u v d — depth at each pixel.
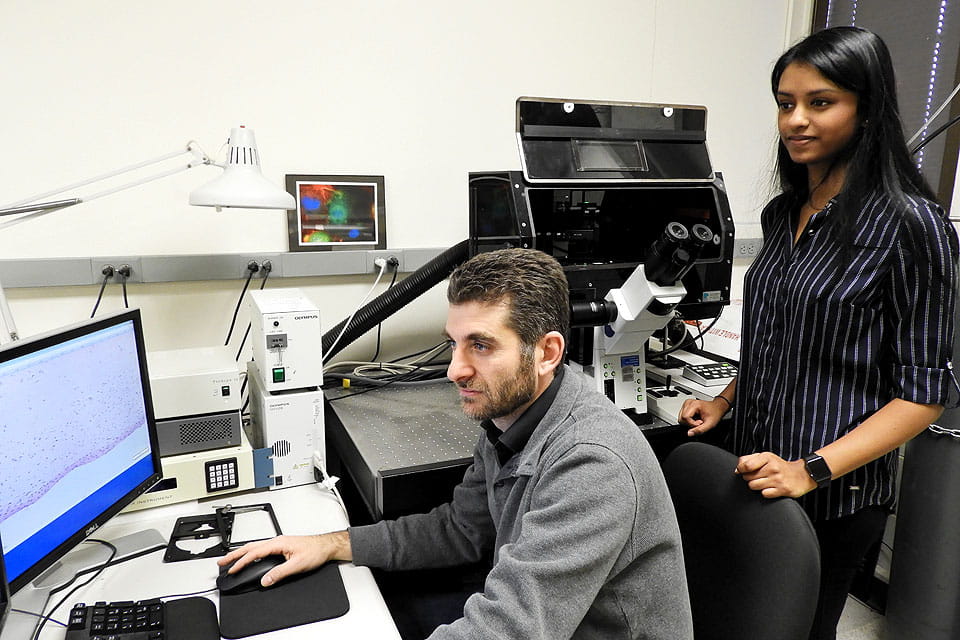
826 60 1.16
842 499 1.29
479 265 0.92
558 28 2.12
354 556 1.17
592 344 1.53
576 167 1.47
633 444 0.88
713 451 1.12
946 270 1.13
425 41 1.96
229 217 1.83
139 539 1.23
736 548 1.01
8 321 1.30
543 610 0.78
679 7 2.29
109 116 1.68
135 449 1.21
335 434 1.67
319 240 1.92
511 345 0.89
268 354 1.42
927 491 1.68
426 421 1.60
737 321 2.28
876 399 1.24
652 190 1.67
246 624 1.00
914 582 1.75
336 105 1.89
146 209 1.75
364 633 1.00
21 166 1.62
